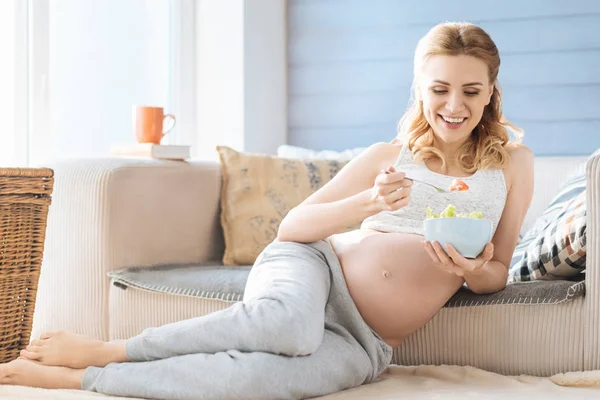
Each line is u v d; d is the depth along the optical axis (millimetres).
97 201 2744
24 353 2240
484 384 2146
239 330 2010
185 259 3027
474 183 2283
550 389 2066
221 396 1965
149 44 3918
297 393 1985
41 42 3297
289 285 2094
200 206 3090
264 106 4129
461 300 2309
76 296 2771
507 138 2369
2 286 2443
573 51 3770
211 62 4062
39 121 3291
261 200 3127
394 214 2316
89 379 2127
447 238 2008
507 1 3857
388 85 4086
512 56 3855
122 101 3764
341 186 2352
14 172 2420
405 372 2324
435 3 3990
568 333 2188
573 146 3779
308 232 2262
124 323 2664
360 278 2240
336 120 4184
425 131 2342
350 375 2109
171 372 2021
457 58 2182
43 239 2549
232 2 4023
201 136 4082
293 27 4250
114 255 2752
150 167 2893
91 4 3592
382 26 4090
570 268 2307
